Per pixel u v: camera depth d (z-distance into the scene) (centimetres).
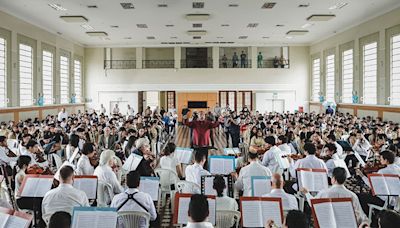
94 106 2633
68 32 2091
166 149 779
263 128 1348
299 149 1035
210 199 429
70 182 469
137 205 456
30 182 508
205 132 1158
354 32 1928
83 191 496
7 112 1537
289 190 664
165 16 1711
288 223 304
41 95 1875
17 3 1438
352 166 888
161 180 718
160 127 1483
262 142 1066
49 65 2030
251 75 2617
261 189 516
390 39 1570
